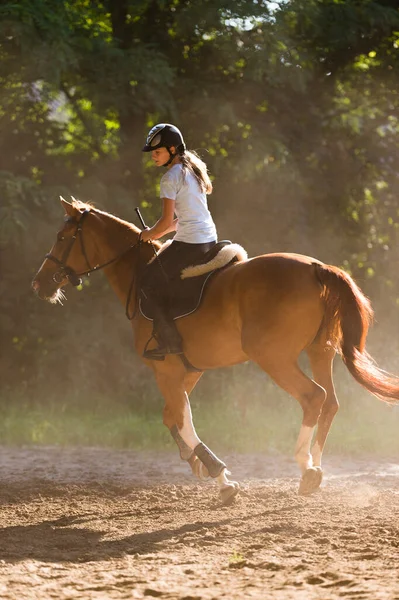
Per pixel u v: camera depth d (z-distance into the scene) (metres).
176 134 8.59
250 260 8.30
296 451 8.10
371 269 20.66
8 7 16.73
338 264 19.86
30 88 17.84
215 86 18.97
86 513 8.65
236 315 8.15
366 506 8.23
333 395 8.59
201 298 8.38
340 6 19.16
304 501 8.62
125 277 9.34
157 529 7.73
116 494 9.70
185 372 8.75
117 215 18.30
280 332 7.87
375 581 5.53
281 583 5.62
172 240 8.81
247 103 19.61
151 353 8.58
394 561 6.12
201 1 17.81
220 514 8.23
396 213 20.66
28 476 11.01
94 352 18.11
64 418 16.03
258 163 18.12
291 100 19.91
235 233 18.98
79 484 10.32
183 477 10.73
